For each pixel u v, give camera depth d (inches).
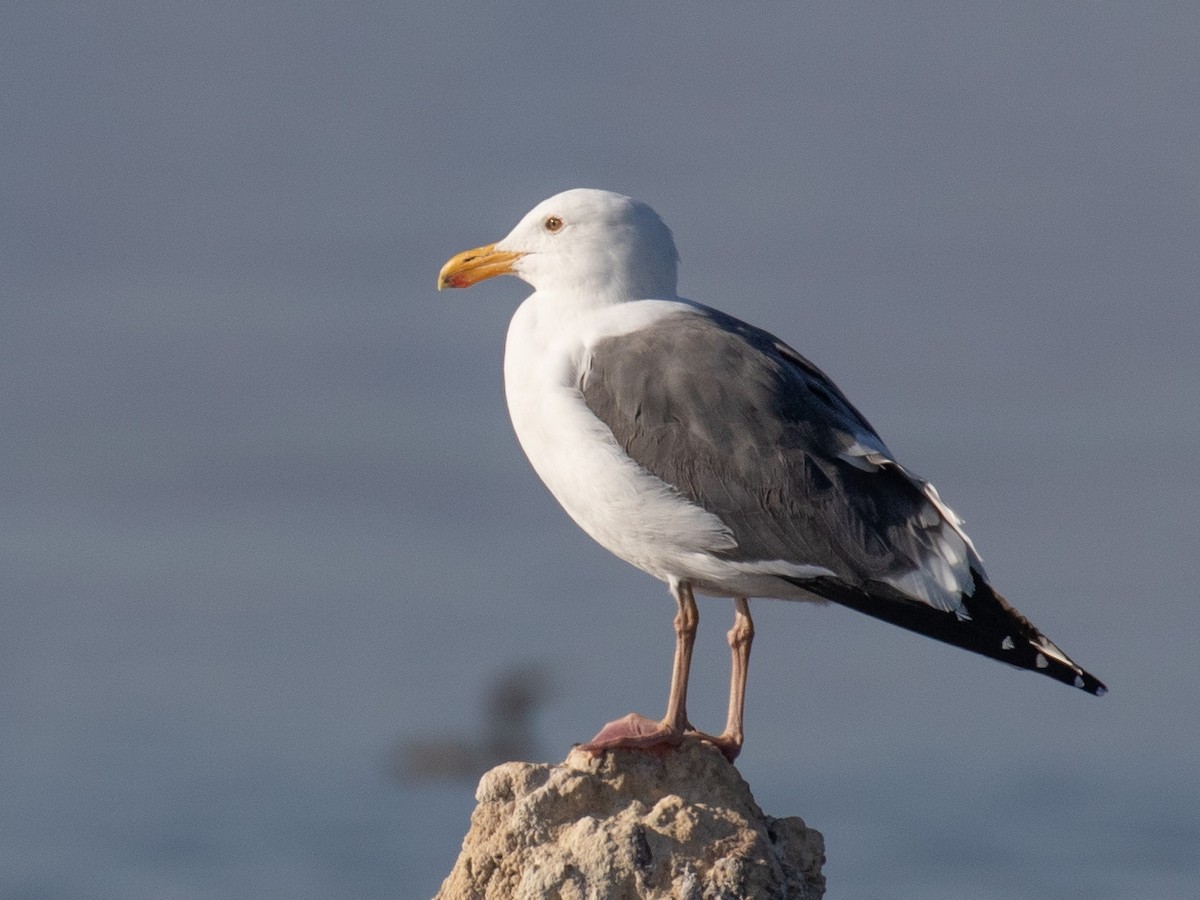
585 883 467.5
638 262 581.3
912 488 549.0
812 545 538.9
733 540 541.6
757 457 539.5
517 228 590.6
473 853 491.8
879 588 539.5
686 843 470.3
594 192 586.6
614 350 555.8
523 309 584.4
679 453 542.0
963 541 544.7
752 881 466.0
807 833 494.9
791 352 573.6
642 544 553.9
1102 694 531.5
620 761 496.1
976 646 536.4
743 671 557.3
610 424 548.7
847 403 571.5
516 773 497.0
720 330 559.2
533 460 572.7
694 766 498.0
